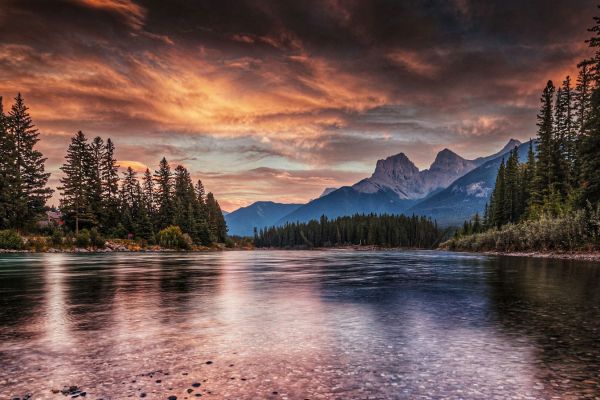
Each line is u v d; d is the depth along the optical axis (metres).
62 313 10.19
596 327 8.41
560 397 4.59
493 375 5.38
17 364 5.90
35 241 56.53
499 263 33.28
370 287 16.06
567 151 61.47
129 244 73.94
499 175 88.38
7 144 60.31
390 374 5.43
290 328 8.43
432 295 13.55
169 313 10.21
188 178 111.62
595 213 38.44
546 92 65.25
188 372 5.53
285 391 4.78
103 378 5.27
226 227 133.62
